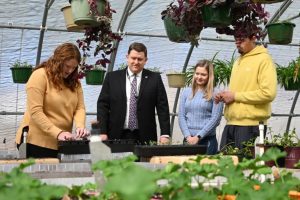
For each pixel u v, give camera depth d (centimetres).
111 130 399
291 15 747
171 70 761
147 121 397
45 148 319
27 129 350
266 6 721
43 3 638
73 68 316
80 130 311
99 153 161
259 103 374
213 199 114
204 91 410
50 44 679
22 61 680
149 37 723
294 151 328
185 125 413
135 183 86
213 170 140
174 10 335
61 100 318
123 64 716
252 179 144
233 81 398
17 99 700
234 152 352
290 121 848
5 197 99
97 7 358
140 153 259
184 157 235
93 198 127
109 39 393
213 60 716
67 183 194
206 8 311
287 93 819
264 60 378
